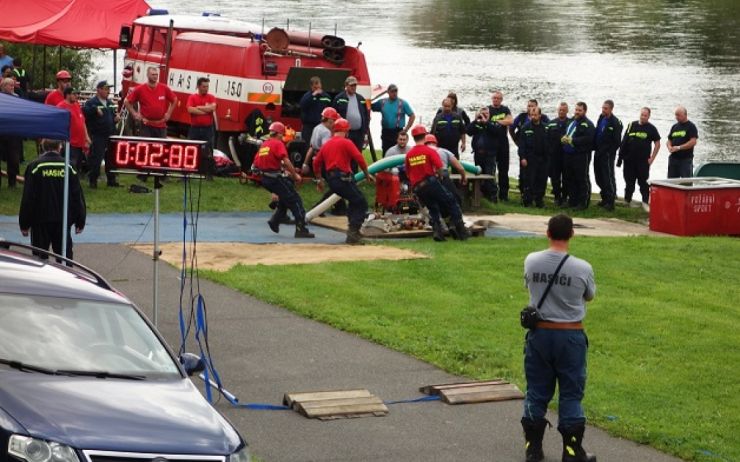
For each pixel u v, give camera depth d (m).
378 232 22.91
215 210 25.11
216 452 8.22
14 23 33.28
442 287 18.31
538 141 28.58
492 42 82.31
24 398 8.12
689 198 25.06
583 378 10.84
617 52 75.69
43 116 13.68
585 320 16.62
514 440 11.59
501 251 21.45
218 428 8.51
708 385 13.77
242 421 11.76
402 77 63.06
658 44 79.75
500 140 28.67
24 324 9.05
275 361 14.06
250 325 15.64
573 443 10.77
